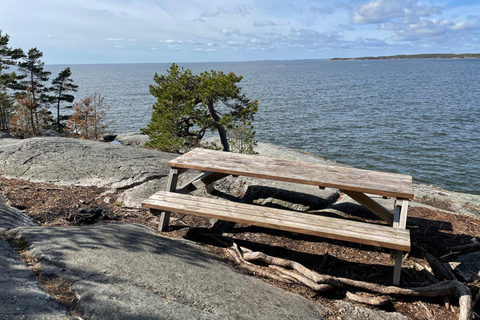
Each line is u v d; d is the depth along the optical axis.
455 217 5.29
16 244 3.07
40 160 5.97
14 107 26.42
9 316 2.07
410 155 25.45
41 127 24.91
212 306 2.58
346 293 3.25
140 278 2.77
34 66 27.41
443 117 41.22
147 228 4.07
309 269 3.58
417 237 4.46
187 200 3.93
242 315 2.55
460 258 3.92
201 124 12.44
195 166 4.25
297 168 4.32
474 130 33.47
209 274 3.06
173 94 12.77
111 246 3.21
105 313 2.28
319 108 50.91
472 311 2.96
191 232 4.20
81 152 6.44
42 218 4.09
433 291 3.20
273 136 32.28
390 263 3.82
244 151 12.51
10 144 6.79
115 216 4.42
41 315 2.15
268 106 53.38
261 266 3.61
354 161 24.36
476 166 22.70
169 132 12.81
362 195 4.22
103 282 2.63
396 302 3.20
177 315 2.38
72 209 4.44
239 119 12.80
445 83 95.69
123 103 60.25
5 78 26.33
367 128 35.53
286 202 5.14
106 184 5.41
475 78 113.81
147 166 6.07
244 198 5.38
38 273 2.66
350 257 3.92
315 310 2.92
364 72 191.75
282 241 4.21
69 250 3.00
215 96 12.39
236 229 4.46
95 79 165.75
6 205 4.11
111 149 6.85
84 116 20.64
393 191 3.56
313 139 30.98
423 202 6.72
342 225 3.39
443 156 25.02
